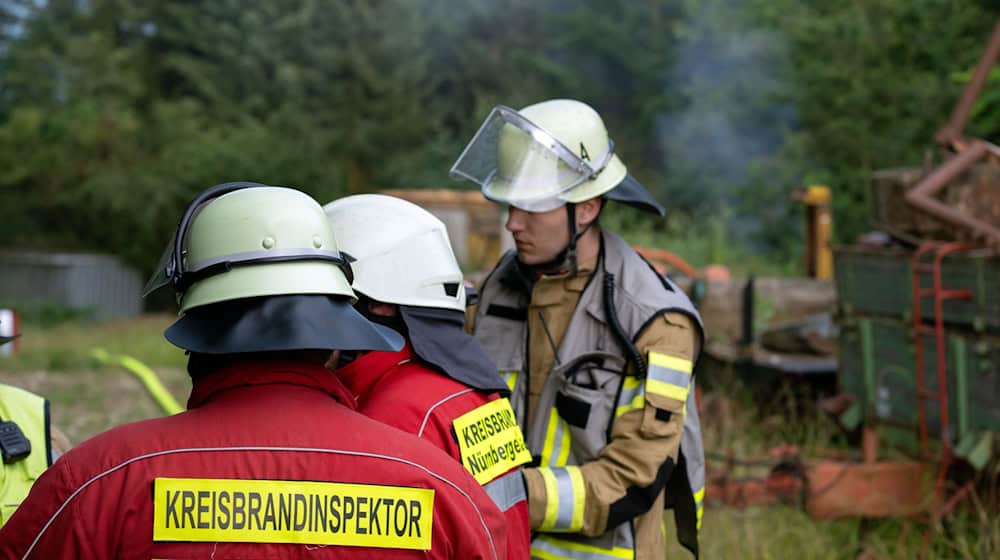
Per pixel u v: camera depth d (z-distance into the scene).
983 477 4.23
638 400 2.44
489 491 2.03
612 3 30.31
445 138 30.55
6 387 2.23
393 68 30.95
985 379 4.00
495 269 2.74
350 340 1.46
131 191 22.59
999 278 3.88
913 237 4.61
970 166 4.32
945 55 13.81
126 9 30.38
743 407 6.37
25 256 21.80
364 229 2.14
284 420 1.46
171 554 1.38
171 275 1.52
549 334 2.58
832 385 6.30
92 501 1.39
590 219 2.60
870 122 14.84
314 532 1.41
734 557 4.26
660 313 2.48
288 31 30.12
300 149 25.52
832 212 14.82
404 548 1.45
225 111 28.62
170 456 1.42
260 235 1.49
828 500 4.28
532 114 2.60
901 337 4.51
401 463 1.47
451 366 2.07
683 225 14.44
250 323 1.45
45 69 26.45
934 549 4.25
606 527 2.38
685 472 2.62
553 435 2.54
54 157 23.31
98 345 12.91
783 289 7.53
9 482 2.11
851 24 15.04
